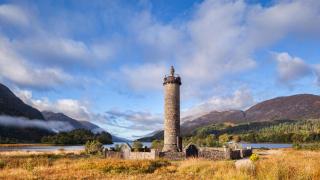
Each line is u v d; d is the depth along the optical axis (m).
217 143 114.06
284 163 22.80
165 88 64.56
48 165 39.09
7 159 44.09
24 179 25.09
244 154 63.00
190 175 27.34
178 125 63.56
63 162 42.81
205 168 28.89
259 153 66.50
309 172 19.36
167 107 63.75
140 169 32.78
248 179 19.64
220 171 24.05
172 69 65.06
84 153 73.69
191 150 57.31
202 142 118.62
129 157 59.03
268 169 21.08
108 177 26.73
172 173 29.50
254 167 23.47
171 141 62.56
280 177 19.22
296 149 83.94
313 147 86.25
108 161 38.56
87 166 34.41
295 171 19.81
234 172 21.53
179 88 64.94
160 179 25.16
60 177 26.36
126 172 30.78
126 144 67.44
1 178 25.41
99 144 76.44
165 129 63.59
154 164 37.12
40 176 26.91
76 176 27.14
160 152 55.84
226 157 57.72
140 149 67.00
